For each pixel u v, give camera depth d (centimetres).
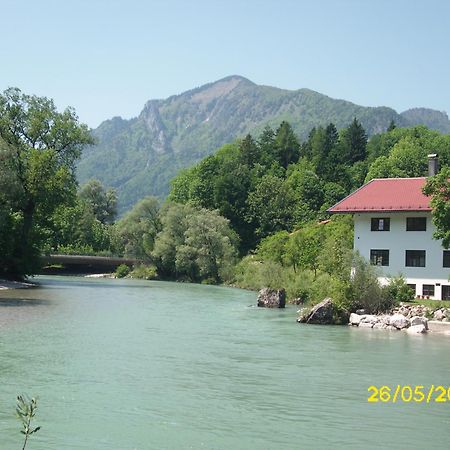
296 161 17812
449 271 5616
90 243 13700
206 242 10056
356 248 6006
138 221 11325
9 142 7488
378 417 1845
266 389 2162
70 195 7944
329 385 2236
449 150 14025
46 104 7806
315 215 13175
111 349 2894
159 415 1820
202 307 5353
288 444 1598
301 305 5756
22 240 7500
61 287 7506
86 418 1772
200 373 2408
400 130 17162
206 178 14762
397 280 5138
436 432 1716
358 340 3422
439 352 3005
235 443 1596
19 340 3073
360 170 15588
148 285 8806
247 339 3381
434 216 4559
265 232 13025
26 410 1095
